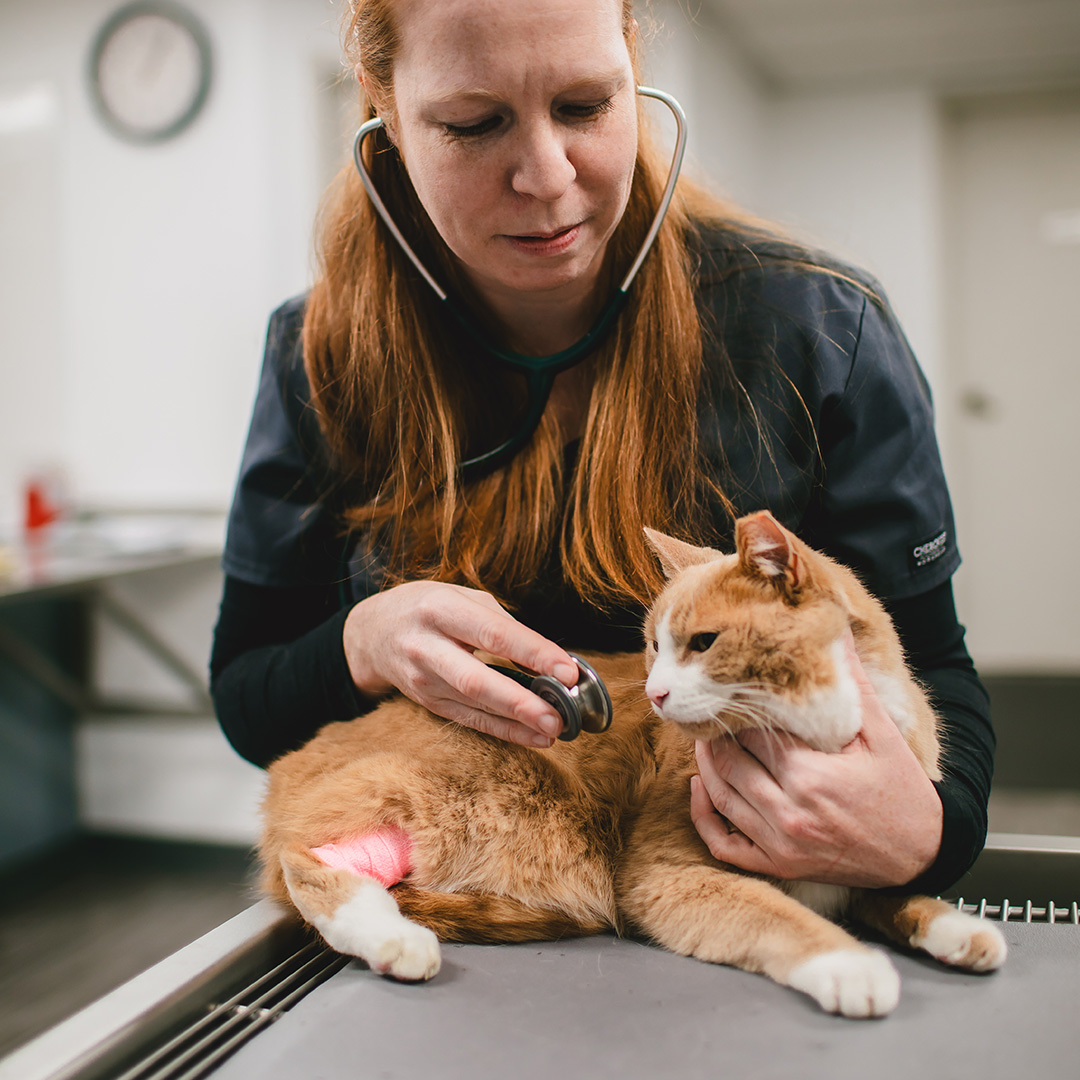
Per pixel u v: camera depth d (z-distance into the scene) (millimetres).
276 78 2521
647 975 638
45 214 2707
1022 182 3773
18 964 2088
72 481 2766
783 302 837
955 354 3863
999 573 3889
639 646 862
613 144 680
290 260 2588
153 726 2688
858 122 3717
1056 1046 538
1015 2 2918
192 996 614
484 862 738
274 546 959
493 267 723
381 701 834
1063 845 801
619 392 811
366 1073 526
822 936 609
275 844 763
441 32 620
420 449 855
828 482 821
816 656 638
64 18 2633
